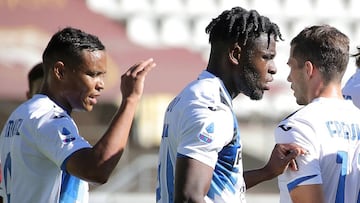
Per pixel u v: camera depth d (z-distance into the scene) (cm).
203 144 1213
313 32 1389
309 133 1359
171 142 1285
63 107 1375
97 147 1261
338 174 1359
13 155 1362
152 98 4619
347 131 1372
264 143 4781
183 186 1198
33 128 1323
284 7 4966
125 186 3666
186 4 4894
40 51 4150
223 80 1295
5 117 4359
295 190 1360
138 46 4347
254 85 1291
